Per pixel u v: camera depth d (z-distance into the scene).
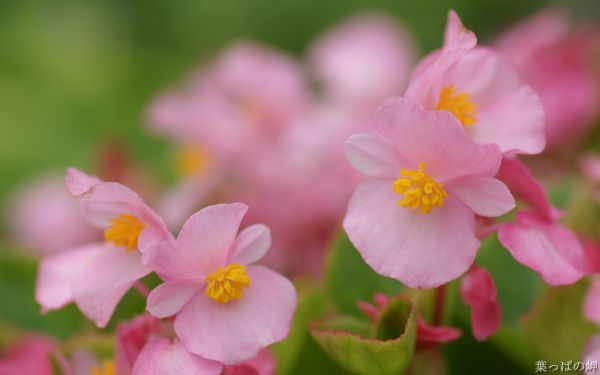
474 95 0.29
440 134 0.27
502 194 0.27
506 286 0.32
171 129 0.46
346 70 0.48
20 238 0.54
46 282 0.29
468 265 0.27
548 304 0.31
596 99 0.40
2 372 0.31
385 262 0.27
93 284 0.28
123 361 0.28
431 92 0.29
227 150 0.44
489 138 0.29
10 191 0.58
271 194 0.40
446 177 0.28
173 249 0.27
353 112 0.47
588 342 0.30
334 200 0.39
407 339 0.28
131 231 0.28
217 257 0.27
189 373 0.27
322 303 0.31
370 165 0.28
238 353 0.27
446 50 0.28
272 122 0.44
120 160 0.42
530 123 0.29
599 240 0.32
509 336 0.31
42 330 0.35
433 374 0.31
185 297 0.27
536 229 0.28
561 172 0.40
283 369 0.30
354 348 0.28
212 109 0.45
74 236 0.52
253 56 0.45
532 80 0.41
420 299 0.29
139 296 0.32
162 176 0.51
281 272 0.39
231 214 0.27
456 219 0.28
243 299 0.27
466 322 0.31
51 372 0.32
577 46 0.41
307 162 0.42
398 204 0.28
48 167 0.59
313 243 0.39
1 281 0.35
